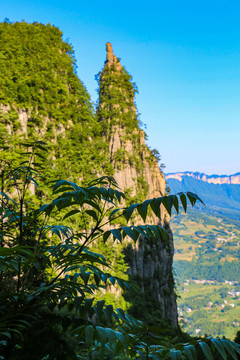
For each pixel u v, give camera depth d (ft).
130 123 284.41
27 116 168.14
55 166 154.71
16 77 169.89
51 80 205.98
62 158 171.73
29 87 177.06
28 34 233.14
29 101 167.53
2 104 150.00
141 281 207.21
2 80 157.89
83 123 235.40
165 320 185.88
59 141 183.32
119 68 332.60
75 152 189.67
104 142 244.42
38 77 185.37
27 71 187.73
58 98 205.05
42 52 223.71
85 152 200.85
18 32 226.17
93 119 256.73
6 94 154.20
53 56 231.71
